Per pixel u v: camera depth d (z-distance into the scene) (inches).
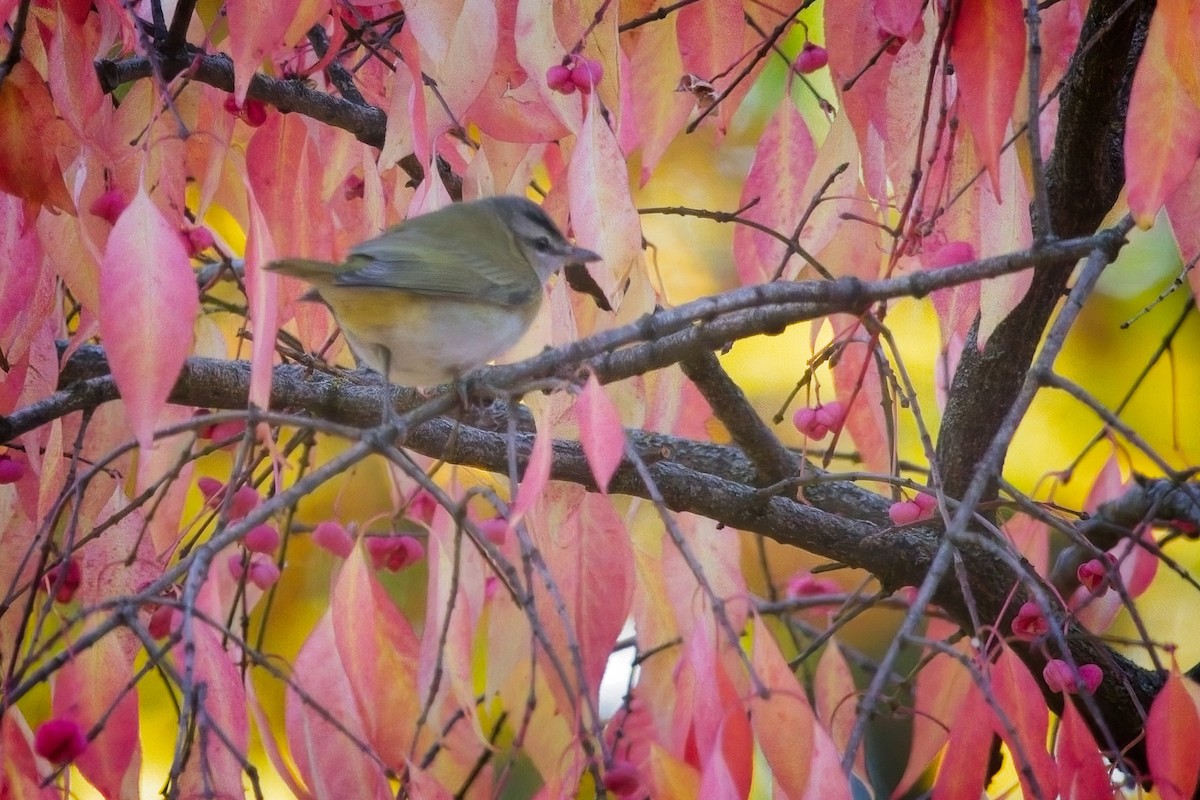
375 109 302.5
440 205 229.8
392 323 305.4
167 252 185.3
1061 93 303.4
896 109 248.8
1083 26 298.4
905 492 313.4
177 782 179.9
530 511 231.5
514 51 251.1
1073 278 393.1
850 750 186.4
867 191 275.0
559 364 236.2
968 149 252.5
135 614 193.2
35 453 262.2
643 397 285.4
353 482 402.0
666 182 502.0
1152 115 202.1
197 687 185.0
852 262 298.4
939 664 285.0
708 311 233.8
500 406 329.4
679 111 270.8
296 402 317.4
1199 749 214.5
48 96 222.1
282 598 397.4
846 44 257.9
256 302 196.2
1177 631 433.1
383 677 226.2
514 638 243.1
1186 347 446.9
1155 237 450.6
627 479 322.7
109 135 253.1
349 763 218.7
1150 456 216.1
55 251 235.0
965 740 219.9
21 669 195.5
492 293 308.8
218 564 289.3
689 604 226.8
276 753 217.3
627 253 219.1
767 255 302.2
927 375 446.9
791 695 196.2
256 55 208.5
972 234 255.6
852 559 343.6
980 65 214.7
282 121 281.9
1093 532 363.6
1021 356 339.0
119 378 181.3
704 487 332.8
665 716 241.0
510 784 350.6
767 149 301.9
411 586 398.0
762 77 475.5
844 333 284.8
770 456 340.8
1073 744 228.5
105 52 262.8
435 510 285.6
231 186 298.4
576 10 247.4
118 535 246.1
